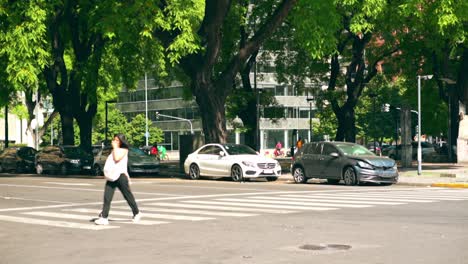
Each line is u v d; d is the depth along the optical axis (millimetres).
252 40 35125
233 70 35500
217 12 33438
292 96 111875
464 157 45750
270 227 13633
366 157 27594
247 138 49875
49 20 40281
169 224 14453
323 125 94812
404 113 40812
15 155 46719
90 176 39125
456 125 49438
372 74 49062
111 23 32156
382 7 36531
